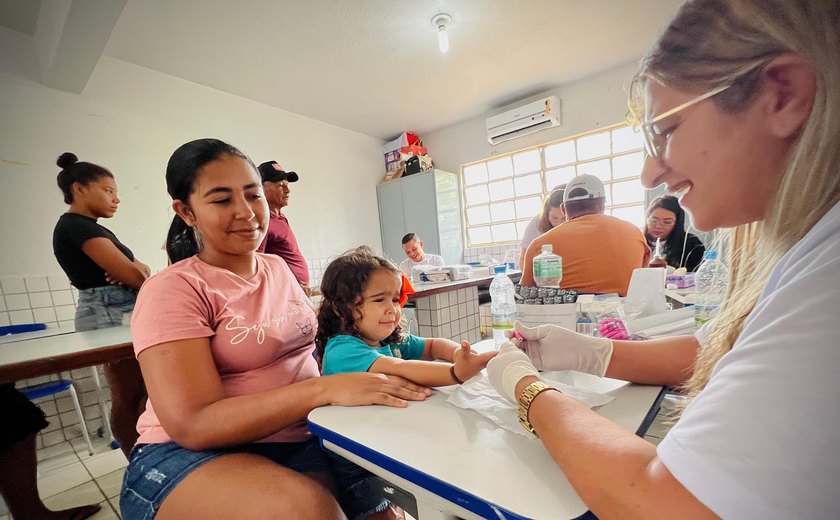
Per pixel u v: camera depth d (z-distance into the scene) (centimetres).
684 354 61
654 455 29
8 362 80
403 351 100
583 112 380
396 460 41
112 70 268
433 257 375
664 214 222
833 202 28
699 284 107
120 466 185
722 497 23
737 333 42
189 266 77
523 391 45
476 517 35
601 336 85
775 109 29
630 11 263
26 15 220
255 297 82
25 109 231
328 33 262
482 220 480
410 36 274
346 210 453
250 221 81
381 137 500
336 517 54
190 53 272
